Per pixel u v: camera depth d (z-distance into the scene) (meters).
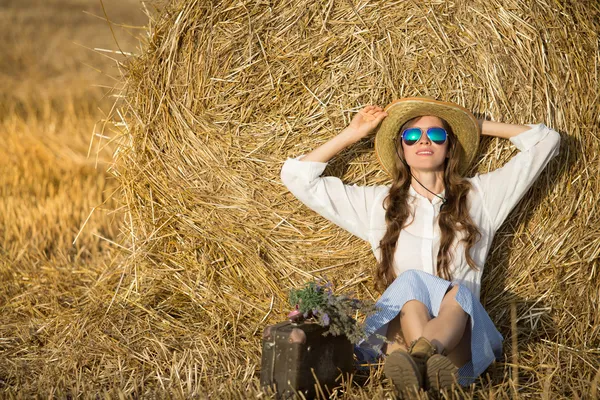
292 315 3.13
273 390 3.03
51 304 4.41
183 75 4.01
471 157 3.77
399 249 3.63
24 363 3.65
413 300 3.22
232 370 3.48
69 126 8.27
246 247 3.93
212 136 3.97
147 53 4.07
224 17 3.96
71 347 3.77
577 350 3.54
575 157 3.82
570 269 3.81
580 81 3.81
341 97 3.89
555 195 3.82
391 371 2.83
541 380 3.22
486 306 3.83
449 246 3.56
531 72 3.79
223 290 3.97
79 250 5.28
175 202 4.03
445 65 3.81
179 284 4.06
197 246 4.00
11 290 4.65
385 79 3.85
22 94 9.77
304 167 3.72
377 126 3.82
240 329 3.87
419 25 3.83
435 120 3.68
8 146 7.54
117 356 3.63
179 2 4.02
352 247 3.91
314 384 3.06
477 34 3.81
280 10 3.92
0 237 5.52
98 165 7.26
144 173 4.07
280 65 3.92
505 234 3.83
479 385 3.29
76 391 3.25
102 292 4.30
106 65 11.65
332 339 3.13
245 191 3.95
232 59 3.96
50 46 12.45
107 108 9.34
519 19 3.79
